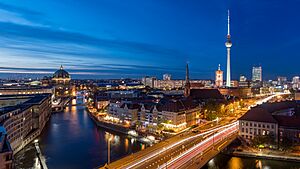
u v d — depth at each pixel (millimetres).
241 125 165125
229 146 149000
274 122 154125
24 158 143250
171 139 154250
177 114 189250
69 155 145500
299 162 129750
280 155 135375
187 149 131750
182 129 195125
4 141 96062
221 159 136250
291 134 150125
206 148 133750
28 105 197000
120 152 150375
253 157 136875
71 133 199250
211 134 168375
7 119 147750
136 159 114812
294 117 155875
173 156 119438
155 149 131500
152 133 186750
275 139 152750
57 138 183500
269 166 126188
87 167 127438
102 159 138500
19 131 163125
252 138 160875
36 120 196500
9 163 91312
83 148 158625
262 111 162750
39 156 143625
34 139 181500
